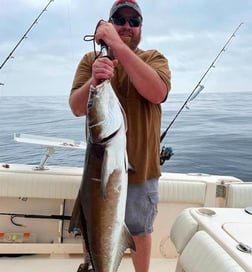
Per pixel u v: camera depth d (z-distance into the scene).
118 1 1.80
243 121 13.98
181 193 2.69
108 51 1.45
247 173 6.71
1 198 2.64
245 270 1.18
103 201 1.30
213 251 1.34
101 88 1.27
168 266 2.62
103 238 1.32
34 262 2.58
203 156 8.02
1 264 2.52
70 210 2.72
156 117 1.96
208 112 17.17
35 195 2.56
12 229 2.68
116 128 1.29
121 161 1.31
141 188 1.92
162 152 2.59
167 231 2.73
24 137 2.67
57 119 15.22
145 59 1.79
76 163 6.58
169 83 1.72
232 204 2.62
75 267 2.54
